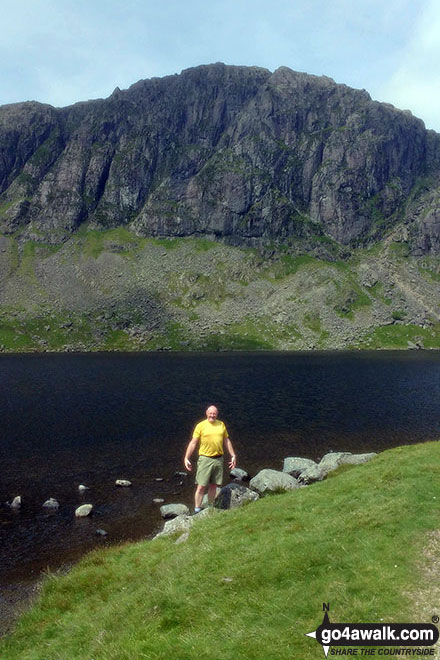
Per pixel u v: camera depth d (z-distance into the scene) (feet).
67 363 464.24
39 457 142.72
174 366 435.53
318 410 219.41
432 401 244.22
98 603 49.75
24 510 101.71
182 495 111.14
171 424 189.06
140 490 114.52
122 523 94.32
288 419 198.49
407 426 184.96
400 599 35.29
